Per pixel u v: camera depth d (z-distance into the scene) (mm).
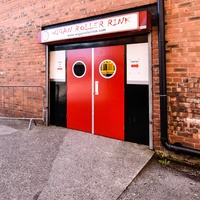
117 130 4652
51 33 5078
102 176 3195
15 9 6398
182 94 3711
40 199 2645
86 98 5105
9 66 6715
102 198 2691
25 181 3035
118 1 4336
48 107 5758
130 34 4223
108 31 4098
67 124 5504
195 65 3564
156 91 4004
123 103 4539
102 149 4137
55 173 3264
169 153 3877
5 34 6777
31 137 4820
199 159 3580
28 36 6074
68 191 2820
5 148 4180
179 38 3682
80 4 4902
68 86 5422
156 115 4027
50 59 5746
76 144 4395
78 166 3484
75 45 5223
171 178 3248
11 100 6730
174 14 3705
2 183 2975
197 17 3510
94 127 5000
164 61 3773
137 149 4117
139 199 2717
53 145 4344
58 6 5324
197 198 2748
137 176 3270
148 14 3754
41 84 5840
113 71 4633
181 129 3756
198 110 3578
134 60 4332
